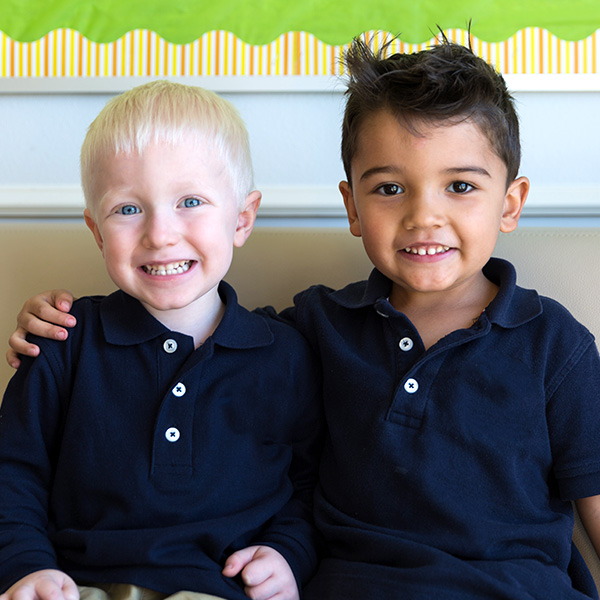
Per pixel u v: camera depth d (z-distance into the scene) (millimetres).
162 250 900
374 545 870
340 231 1174
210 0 1279
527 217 1269
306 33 1275
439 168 902
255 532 942
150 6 1288
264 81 1276
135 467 889
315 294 1071
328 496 963
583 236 1118
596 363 932
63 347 956
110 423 912
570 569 915
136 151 902
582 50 1239
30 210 1309
